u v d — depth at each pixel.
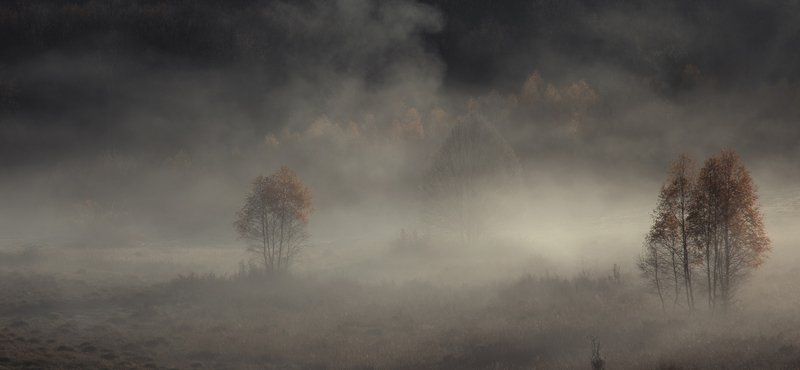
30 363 9.73
